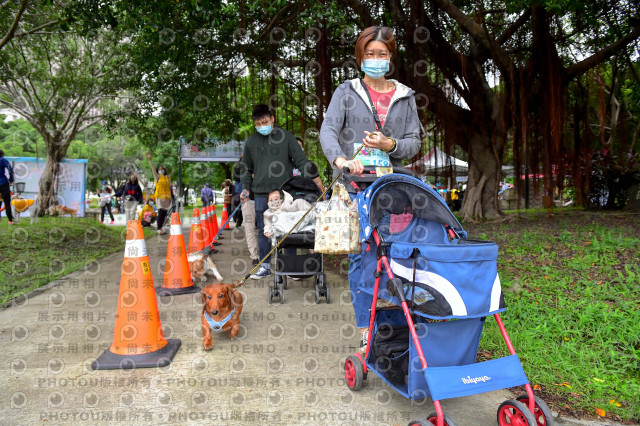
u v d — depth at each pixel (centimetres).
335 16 757
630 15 1062
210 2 793
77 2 726
